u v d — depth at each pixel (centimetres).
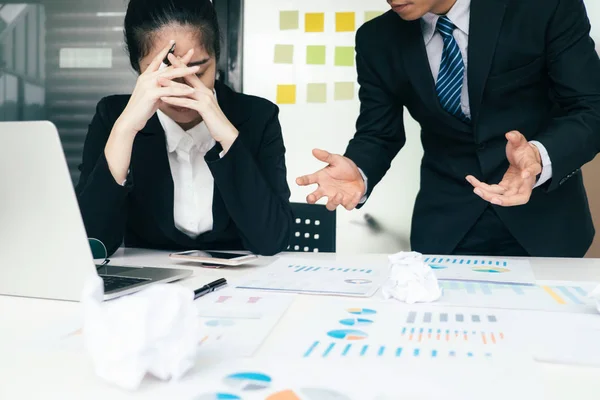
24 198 78
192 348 51
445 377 50
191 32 125
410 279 80
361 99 160
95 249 119
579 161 128
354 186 127
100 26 267
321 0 250
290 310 75
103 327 49
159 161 138
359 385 49
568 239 143
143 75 124
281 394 47
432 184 155
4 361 55
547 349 58
